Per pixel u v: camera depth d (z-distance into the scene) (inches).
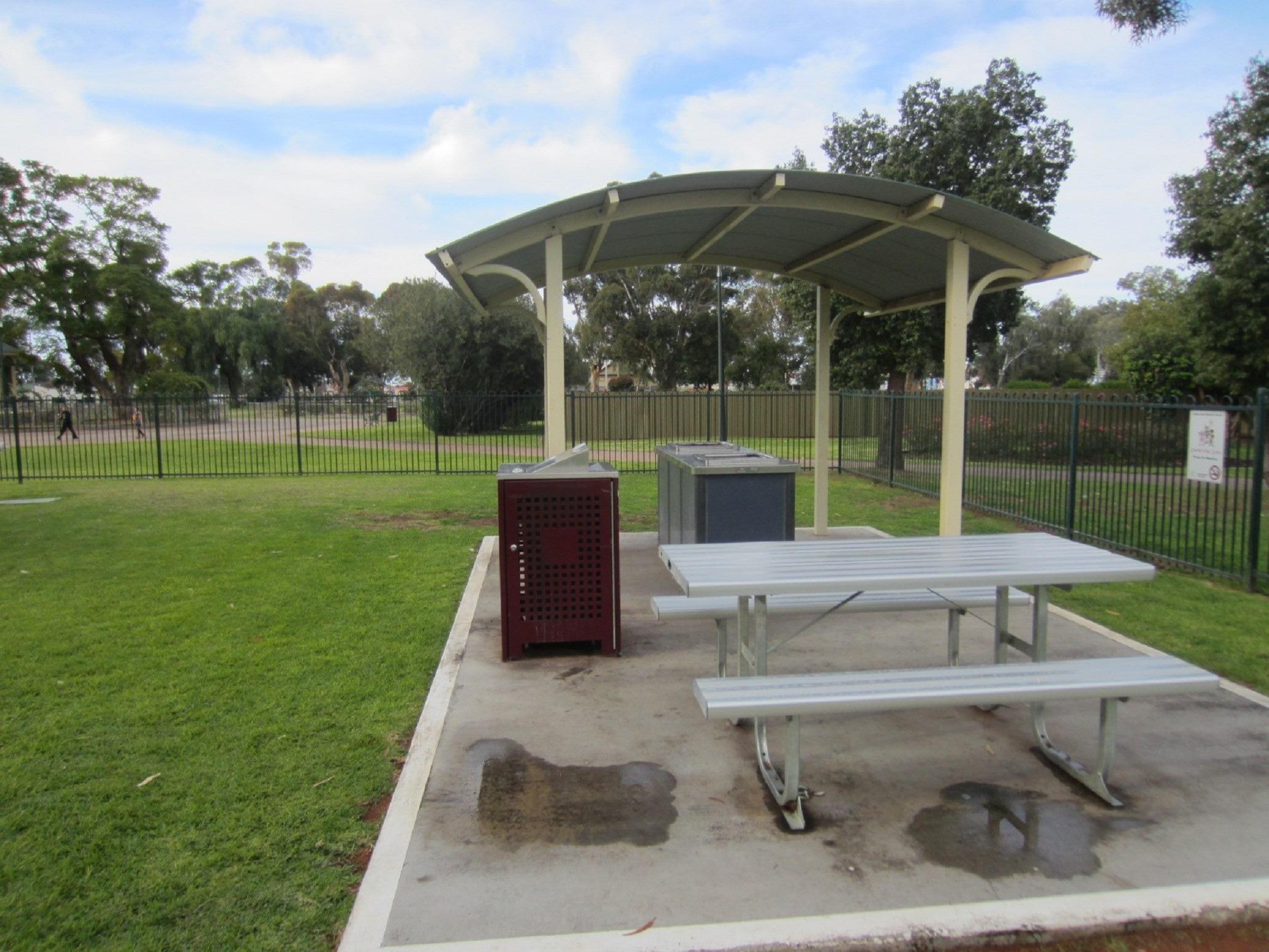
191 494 522.6
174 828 120.7
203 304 2586.1
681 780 136.0
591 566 195.8
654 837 118.5
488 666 191.8
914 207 229.5
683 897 104.0
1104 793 127.9
